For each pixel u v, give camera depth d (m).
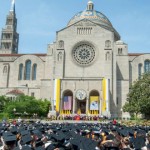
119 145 15.83
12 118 80.56
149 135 22.70
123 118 91.62
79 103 101.44
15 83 109.38
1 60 115.50
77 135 23.28
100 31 103.88
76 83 97.69
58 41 104.12
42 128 32.94
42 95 99.75
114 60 100.69
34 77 109.25
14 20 154.88
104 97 95.12
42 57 113.12
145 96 71.19
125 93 98.69
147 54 107.25
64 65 102.50
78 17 124.25
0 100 92.19
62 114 94.81
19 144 20.73
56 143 16.72
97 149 17.12
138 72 106.31
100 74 100.88
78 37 104.12
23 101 89.38
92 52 102.94
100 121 77.38
